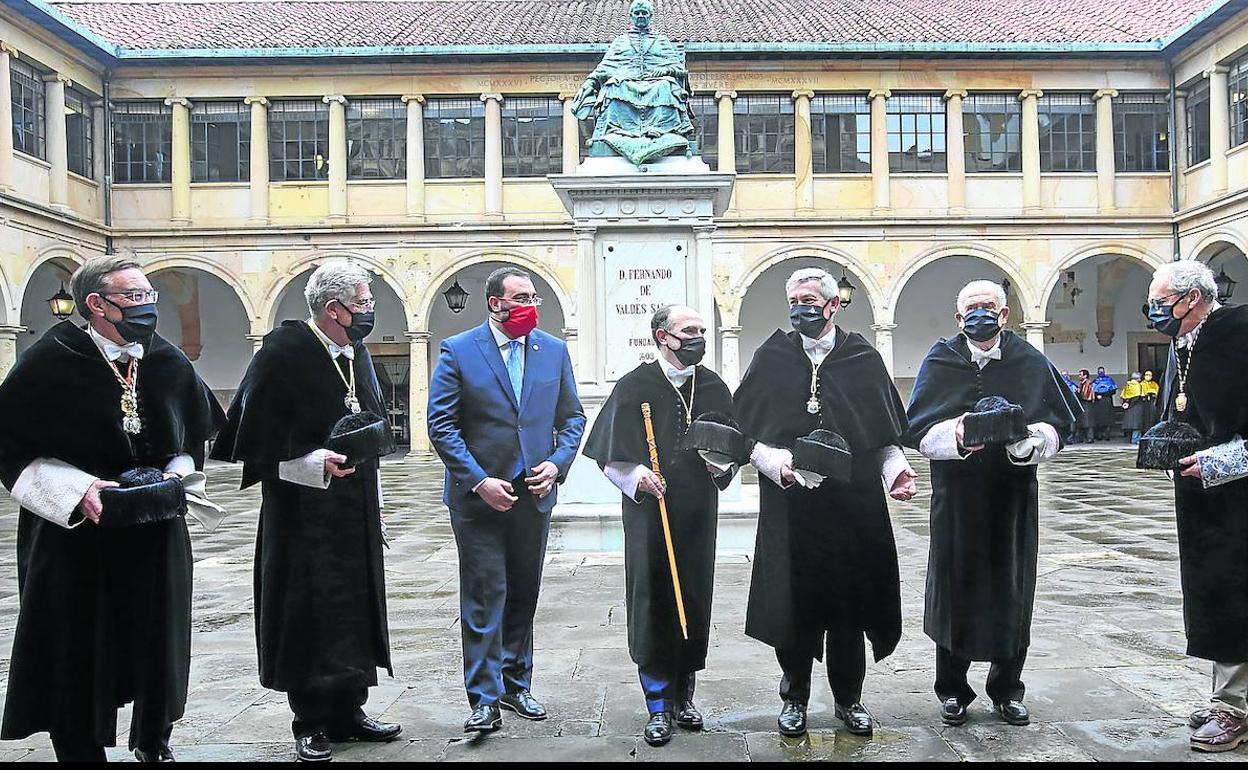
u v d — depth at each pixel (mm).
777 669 5605
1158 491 15531
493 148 25562
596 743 4434
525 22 27656
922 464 21875
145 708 3977
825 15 28250
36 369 3852
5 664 5984
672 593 4586
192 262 25375
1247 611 4273
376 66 25422
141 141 25656
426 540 11102
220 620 7145
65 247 23312
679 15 28391
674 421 4734
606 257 9062
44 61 22719
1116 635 6297
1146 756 4191
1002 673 4711
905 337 28078
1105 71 25703
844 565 4559
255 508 15188
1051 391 4684
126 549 3971
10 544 11531
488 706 4555
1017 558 4582
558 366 5117
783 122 25766
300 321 4594
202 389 4344
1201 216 24547
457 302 25547
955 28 26672
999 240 25531
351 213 25750
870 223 25359
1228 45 23406
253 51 25000
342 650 4398
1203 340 4434
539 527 4930
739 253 25422
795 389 4645
